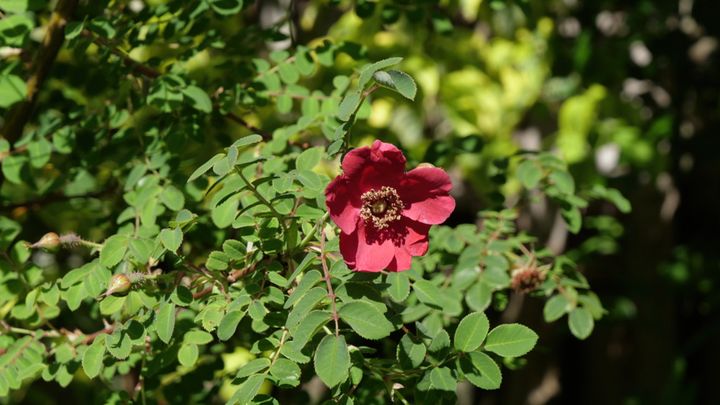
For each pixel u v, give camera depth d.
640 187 1.95
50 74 1.10
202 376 1.07
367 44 1.49
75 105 1.08
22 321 1.02
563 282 1.06
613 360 2.19
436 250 1.08
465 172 1.70
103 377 1.02
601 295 2.10
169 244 0.89
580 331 1.04
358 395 0.99
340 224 0.89
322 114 1.02
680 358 2.08
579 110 1.70
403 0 1.10
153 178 1.00
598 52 1.74
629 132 1.76
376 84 0.89
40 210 1.14
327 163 1.22
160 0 1.13
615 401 2.17
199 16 1.05
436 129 1.82
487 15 1.72
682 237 2.16
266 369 0.89
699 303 2.20
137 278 0.92
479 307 1.03
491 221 1.09
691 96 1.83
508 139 1.75
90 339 0.96
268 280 0.91
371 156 0.89
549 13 1.77
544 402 2.14
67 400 1.52
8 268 0.99
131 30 1.04
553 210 1.85
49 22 1.05
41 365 0.95
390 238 0.90
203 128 1.05
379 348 1.13
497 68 1.74
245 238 0.91
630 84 1.88
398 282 0.92
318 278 0.88
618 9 1.77
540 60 1.76
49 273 1.18
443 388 0.89
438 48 1.63
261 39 1.10
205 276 0.92
